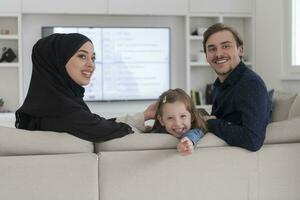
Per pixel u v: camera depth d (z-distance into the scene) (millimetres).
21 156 1496
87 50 1748
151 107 2033
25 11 4605
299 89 4020
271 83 4625
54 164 1498
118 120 2041
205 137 1695
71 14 4926
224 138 1690
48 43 1729
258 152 1693
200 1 4984
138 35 5172
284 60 4328
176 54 5340
